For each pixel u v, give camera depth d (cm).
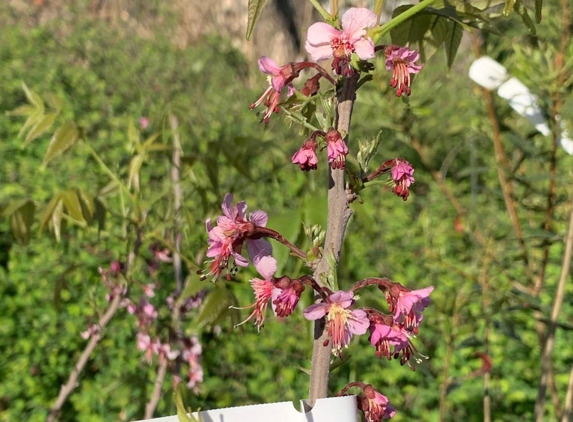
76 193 39
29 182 136
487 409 50
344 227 22
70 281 104
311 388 22
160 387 51
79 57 209
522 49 40
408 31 30
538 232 42
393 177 23
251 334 88
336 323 21
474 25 30
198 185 44
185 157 43
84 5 245
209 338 87
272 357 87
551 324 42
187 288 34
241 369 84
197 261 44
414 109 50
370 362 90
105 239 110
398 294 21
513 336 48
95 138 154
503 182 45
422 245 118
